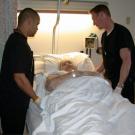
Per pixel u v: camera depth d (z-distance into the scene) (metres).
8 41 2.19
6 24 2.79
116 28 2.62
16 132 2.28
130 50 2.53
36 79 2.55
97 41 3.61
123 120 1.72
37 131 1.77
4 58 2.19
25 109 2.23
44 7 3.39
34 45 3.54
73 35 3.64
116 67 2.66
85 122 1.62
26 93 2.13
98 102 1.93
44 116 1.88
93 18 2.64
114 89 2.58
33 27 2.21
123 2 3.75
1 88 2.22
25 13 2.18
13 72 2.08
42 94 2.33
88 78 2.15
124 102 1.97
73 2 3.47
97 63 3.67
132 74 2.67
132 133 1.55
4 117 2.27
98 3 3.61
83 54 3.37
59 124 1.65
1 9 2.77
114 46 2.61
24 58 2.09
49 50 3.59
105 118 1.73
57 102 1.91
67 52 3.66
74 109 1.79
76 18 3.60
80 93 2.00
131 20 3.82
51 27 3.54
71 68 3.12
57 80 2.44
